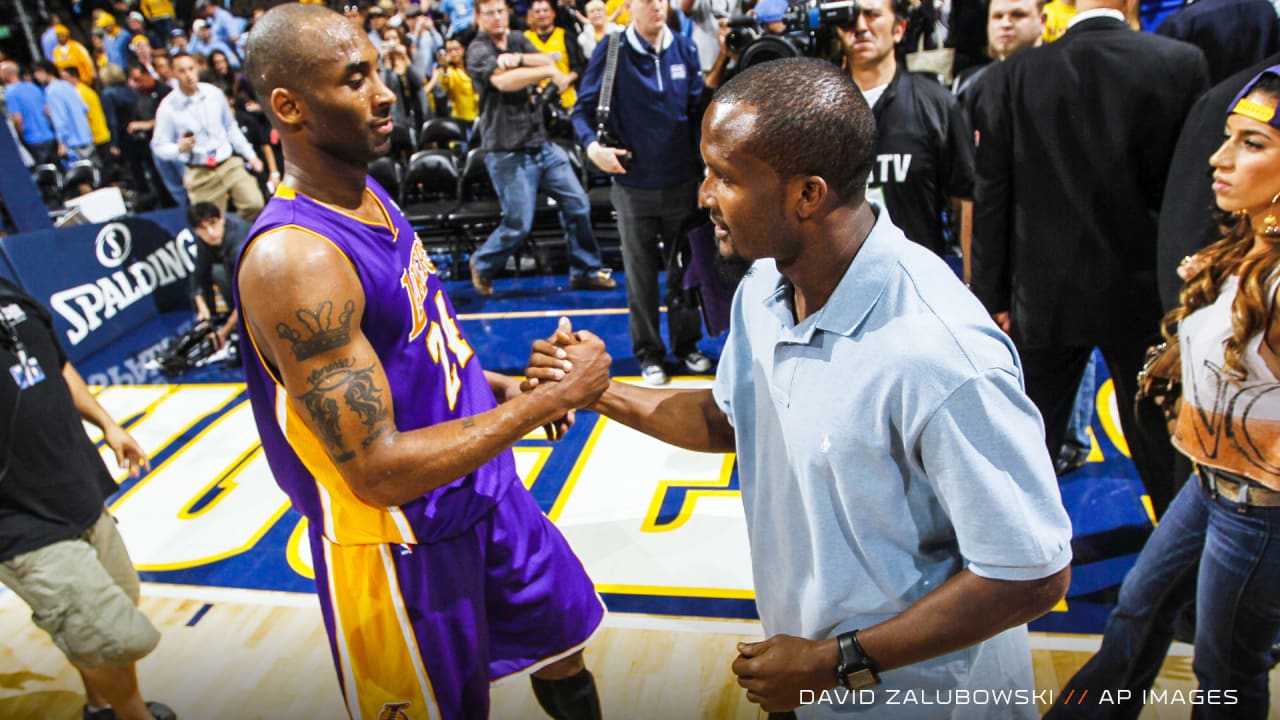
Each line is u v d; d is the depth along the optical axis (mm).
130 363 5359
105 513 2305
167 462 4020
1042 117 2396
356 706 1854
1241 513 1610
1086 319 2500
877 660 1194
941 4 5109
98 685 2199
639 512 3275
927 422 1083
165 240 6297
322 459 1605
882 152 2922
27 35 11219
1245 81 1875
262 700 2527
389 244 1580
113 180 9273
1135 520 2969
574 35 6730
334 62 1422
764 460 1369
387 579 1726
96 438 4324
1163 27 3109
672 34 3896
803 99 1067
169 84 8430
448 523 1714
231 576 3131
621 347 4840
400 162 6855
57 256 5422
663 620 2705
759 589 1501
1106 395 3875
